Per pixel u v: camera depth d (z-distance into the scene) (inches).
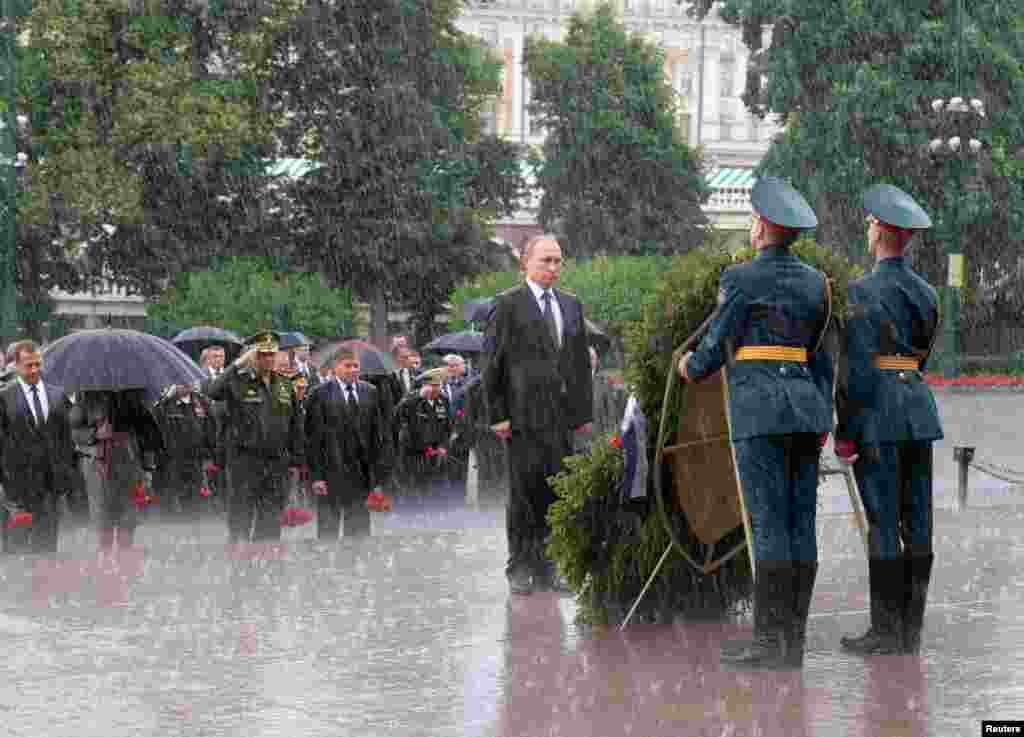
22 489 613.6
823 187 2546.8
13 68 2379.4
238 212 2642.7
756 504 337.1
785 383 336.8
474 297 2258.9
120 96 2536.9
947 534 586.6
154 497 773.9
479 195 2950.3
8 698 313.3
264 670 339.6
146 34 2571.4
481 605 425.7
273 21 2682.1
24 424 613.6
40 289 2645.2
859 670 335.6
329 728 286.7
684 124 5251.0
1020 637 374.3
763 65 2687.0
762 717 291.7
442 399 884.0
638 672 334.3
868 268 2539.4
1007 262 2630.4
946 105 2504.9
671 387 357.1
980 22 2652.6
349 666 343.6
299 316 2452.0
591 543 388.2
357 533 671.8
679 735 279.0
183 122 2492.6
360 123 2721.5
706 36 5265.8
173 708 304.2
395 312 2933.1
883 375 355.9
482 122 3105.3
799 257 367.9
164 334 2524.6
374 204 2741.1
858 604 424.5
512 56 5172.2
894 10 2556.6
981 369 2578.7
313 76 2723.9
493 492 884.6
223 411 840.3
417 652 358.6
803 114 2613.2
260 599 436.8
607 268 2268.7
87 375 668.7
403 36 2763.3
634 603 388.2
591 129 3388.3
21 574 486.6
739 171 4552.2
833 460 981.8
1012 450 1299.2
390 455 677.3
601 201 3430.1
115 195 2440.9
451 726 287.6
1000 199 2559.1
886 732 279.1
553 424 450.9
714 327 342.0
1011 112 2571.4
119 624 397.1
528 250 462.6
